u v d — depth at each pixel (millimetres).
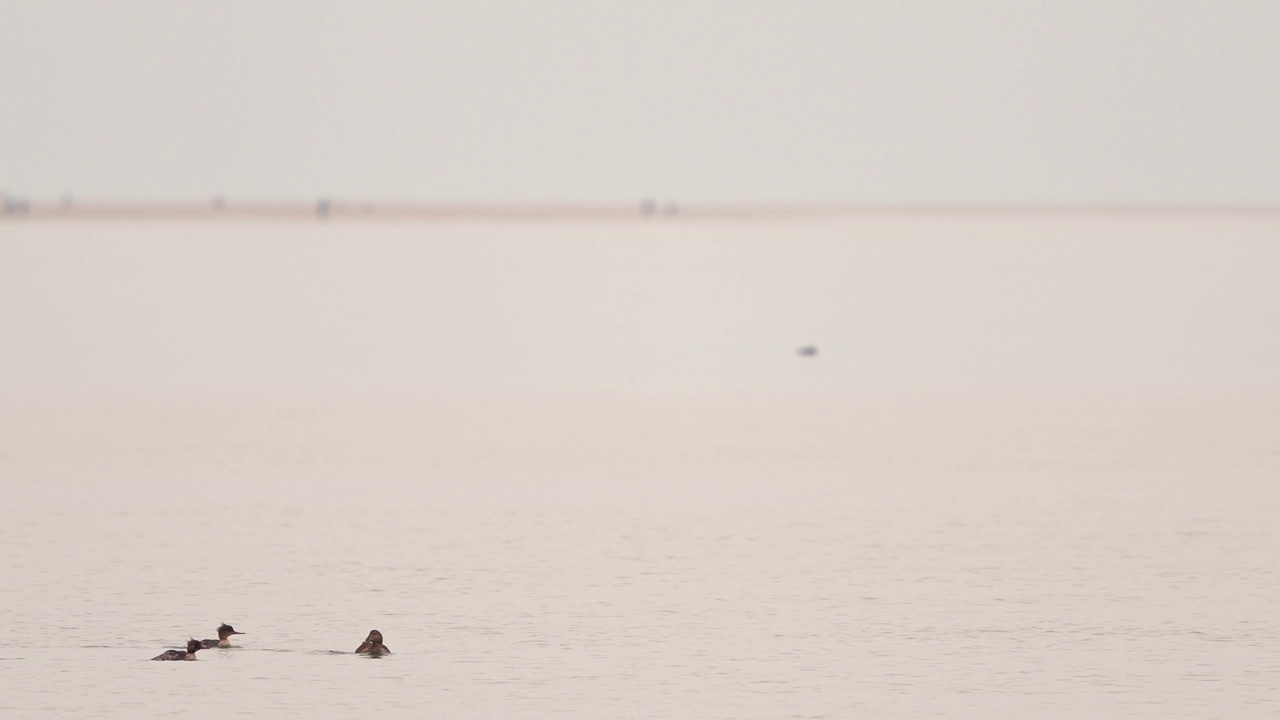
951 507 151125
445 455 182625
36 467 172500
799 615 114562
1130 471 169750
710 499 155750
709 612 114938
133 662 103938
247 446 188125
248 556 131750
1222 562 129375
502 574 125875
